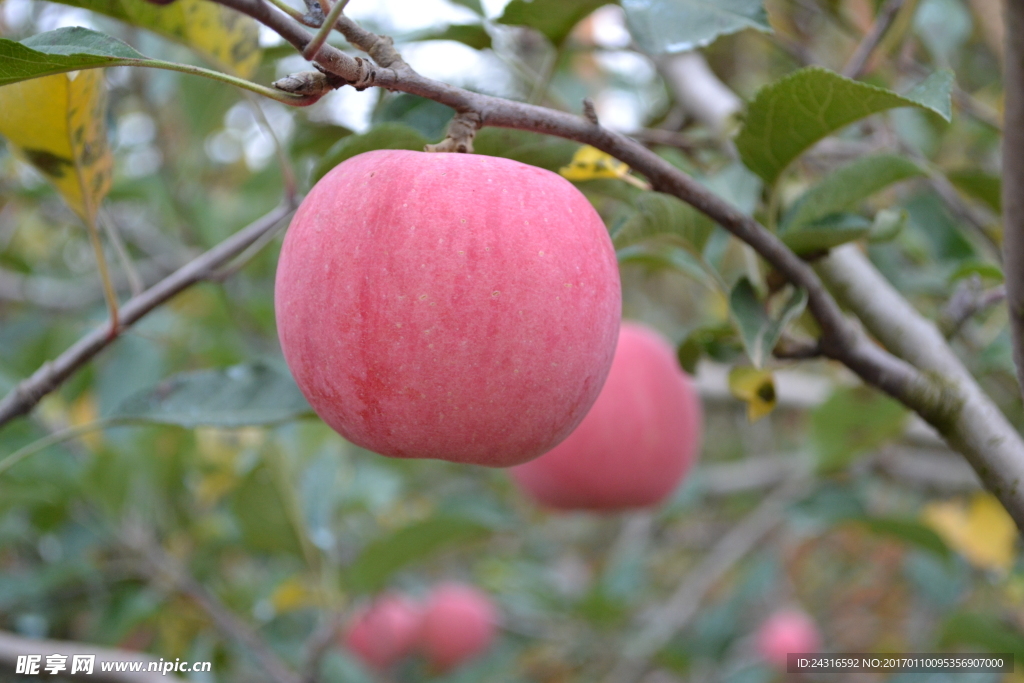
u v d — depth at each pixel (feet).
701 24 2.39
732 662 4.06
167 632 3.37
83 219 2.50
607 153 2.20
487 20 2.68
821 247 2.39
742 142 2.37
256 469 3.05
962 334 2.98
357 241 1.91
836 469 3.25
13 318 3.89
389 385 1.90
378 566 3.10
